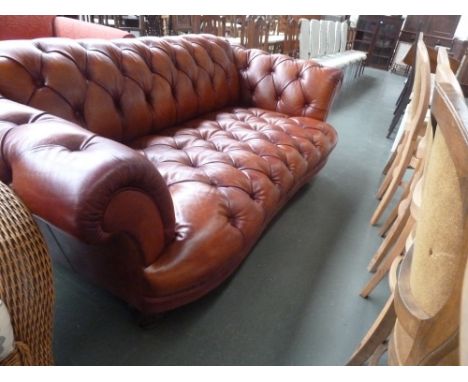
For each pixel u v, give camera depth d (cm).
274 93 189
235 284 121
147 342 97
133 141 130
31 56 97
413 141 143
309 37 355
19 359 58
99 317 102
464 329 30
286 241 148
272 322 108
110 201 59
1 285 52
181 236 88
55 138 62
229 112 179
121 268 85
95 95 110
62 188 55
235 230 98
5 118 70
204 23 263
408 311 51
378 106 388
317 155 158
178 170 110
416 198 101
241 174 116
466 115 38
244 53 196
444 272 43
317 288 124
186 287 89
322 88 180
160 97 138
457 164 38
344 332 108
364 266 139
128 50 129
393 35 601
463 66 455
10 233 55
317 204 180
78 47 110
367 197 194
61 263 108
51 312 66
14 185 60
